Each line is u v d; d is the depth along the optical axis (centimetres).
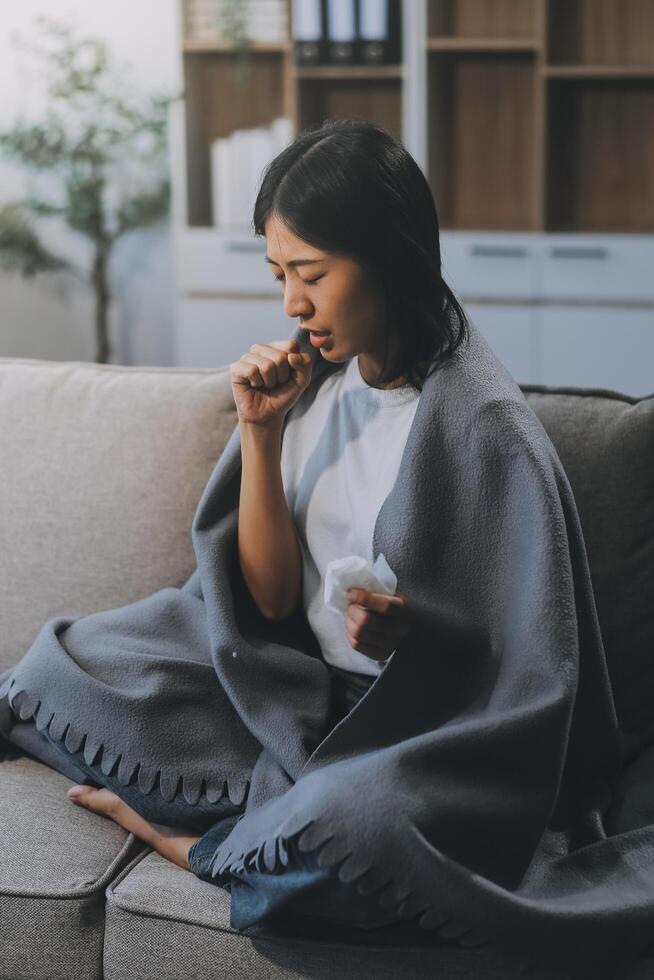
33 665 143
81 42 419
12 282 464
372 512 138
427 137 413
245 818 129
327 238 127
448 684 130
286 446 151
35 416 175
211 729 140
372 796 115
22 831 136
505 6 418
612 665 153
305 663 143
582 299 408
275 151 415
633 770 144
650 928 117
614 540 153
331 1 406
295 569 146
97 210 423
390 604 124
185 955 124
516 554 128
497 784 121
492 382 134
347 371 149
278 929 122
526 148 427
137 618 150
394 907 114
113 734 136
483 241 409
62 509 169
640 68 399
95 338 466
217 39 418
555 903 117
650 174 425
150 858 137
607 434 156
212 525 149
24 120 441
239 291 427
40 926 128
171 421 171
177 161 419
